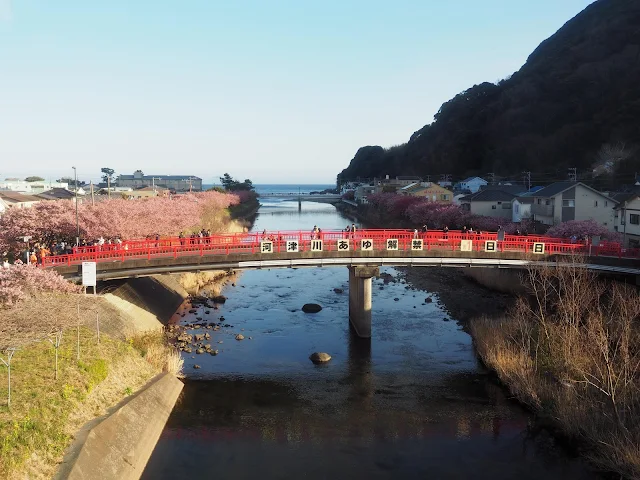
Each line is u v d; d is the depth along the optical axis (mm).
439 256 34656
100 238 38000
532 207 66375
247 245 34000
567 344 24562
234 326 37031
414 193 103625
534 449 20750
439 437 21844
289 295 47375
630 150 89500
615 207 54375
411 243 36531
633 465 17188
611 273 33875
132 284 35812
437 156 150000
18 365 20125
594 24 131000
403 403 25016
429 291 47531
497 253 34688
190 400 25078
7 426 15555
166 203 66312
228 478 18734
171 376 26500
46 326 22141
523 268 36656
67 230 40969
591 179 87375
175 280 45688
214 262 32781
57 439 16500
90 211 43656
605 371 22156
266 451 20672
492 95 148875
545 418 22750
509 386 25984
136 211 51688
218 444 21125
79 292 29453
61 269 30672
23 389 18250
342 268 62156
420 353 31766
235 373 28531
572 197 58250
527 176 107812
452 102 162250
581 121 111000
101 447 17422
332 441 21562
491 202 74562
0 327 21141
